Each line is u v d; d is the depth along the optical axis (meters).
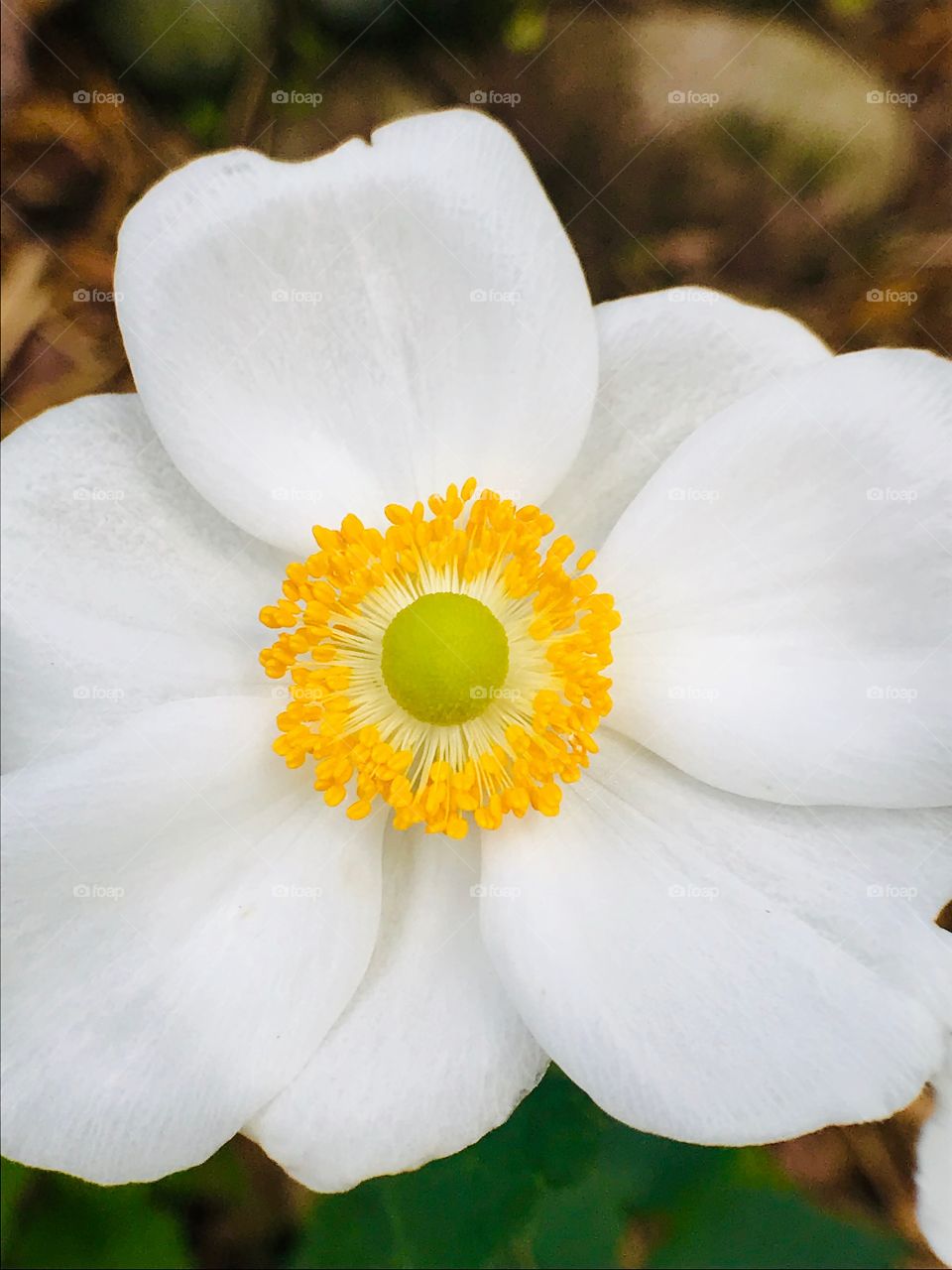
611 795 0.12
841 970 0.11
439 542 0.12
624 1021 0.11
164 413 0.11
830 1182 0.15
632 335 0.12
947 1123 0.11
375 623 0.12
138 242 0.11
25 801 0.10
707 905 0.11
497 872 0.11
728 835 0.11
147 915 0.11
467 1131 0.11
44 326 0.16
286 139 0.17
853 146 0.17
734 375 0.12
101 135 0.17
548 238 0.11
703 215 0.17
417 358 0.12
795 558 0.11
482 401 0.12
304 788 0.11
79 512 0.12
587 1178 0.13
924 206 0.17
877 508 0.11
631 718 0.11
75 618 0.11
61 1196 0.14
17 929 0.10
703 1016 0.11
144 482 0.12
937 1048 0.11
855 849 0.11
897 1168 0.15
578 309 0.11
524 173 0.11
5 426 0.16
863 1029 0.11
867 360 0.11
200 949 0.11
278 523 0.12
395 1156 0.11
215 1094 0.11
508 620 0.12
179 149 0.17
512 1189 0.13
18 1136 0.10
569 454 0.12
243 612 0.12
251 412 0.12
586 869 0.11
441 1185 0.13
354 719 0.12
